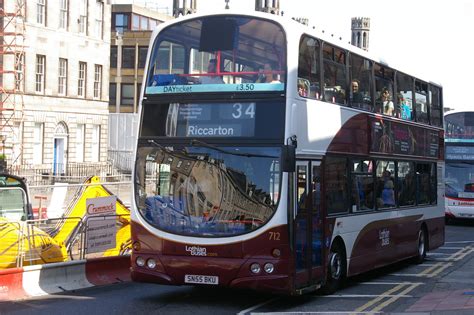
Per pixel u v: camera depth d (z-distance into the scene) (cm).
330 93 1434
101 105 6656
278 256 1223
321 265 1373
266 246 1225
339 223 1454
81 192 1919
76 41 6297
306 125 1309
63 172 6078
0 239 1496
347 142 1503
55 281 1476
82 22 6394
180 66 1333
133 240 1304
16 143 5606
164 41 1348
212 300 1382
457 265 2053
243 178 1248
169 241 1270
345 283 1669
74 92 6300
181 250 1262
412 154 1938
